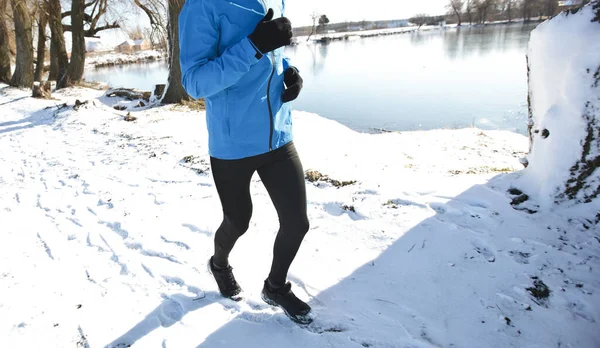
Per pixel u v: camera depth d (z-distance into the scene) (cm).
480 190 332
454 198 327
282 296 219
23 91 1781
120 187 470
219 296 251
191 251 310
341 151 541
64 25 1939
